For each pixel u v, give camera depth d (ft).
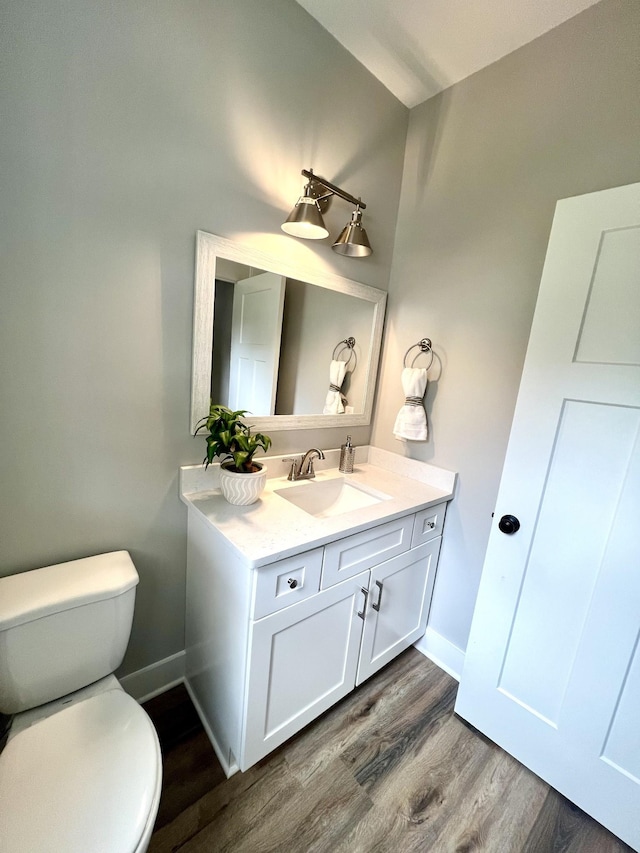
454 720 4.71
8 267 2.95
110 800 2.39
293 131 4.34
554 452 3.76
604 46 3.65
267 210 4.33
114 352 3.59
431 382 5.49
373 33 4.33
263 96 4.02
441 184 5.20
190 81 3.52
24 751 2.64
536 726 4.06
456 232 5.06
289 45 4.09
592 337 3.45
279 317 4.75
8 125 2.77
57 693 3.26
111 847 2.17
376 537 4.30
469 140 4.83
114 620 3.43
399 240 5.82
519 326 4.49
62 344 3.30
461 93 4.86
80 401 3.49
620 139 3.62
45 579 3.34
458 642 5.41
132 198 3.42
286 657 3.67
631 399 3.25
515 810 3.77
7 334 3.04
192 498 4.26
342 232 4.71
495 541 4.25
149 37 3.23
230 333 4.30
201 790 3.68
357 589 4.25
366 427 6.35
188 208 3.75
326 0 3.99
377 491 5.19
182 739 4.14
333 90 4.58
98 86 3.07
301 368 5.15
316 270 4.96
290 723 3.96
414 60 4.63
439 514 5.30
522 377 3.92
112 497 3.86
